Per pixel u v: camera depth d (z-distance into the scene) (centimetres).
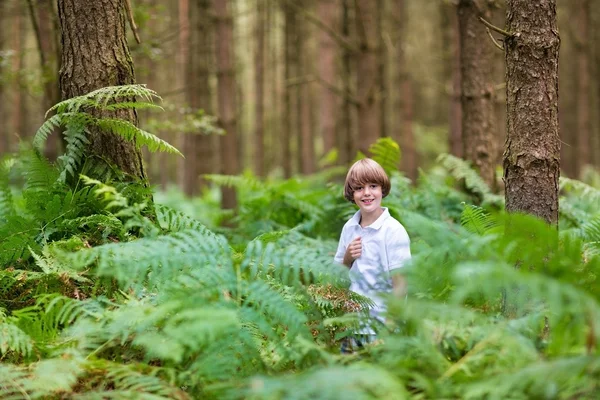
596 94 2097
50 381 234
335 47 1272
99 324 277
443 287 291
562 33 2150
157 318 256
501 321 263
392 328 265
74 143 413
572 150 1980
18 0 988
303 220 688
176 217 362
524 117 342
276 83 2523
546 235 242
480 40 654
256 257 285
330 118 1245
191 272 272
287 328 308
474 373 233
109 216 378
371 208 371
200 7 1211
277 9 1923
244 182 742
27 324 299
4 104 1909
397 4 1538
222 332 247
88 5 420
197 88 1318
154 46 833
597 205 632
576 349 237
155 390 244
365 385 213
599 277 245
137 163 434
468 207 375
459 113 854
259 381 203
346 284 281
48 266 345
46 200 397
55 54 750
